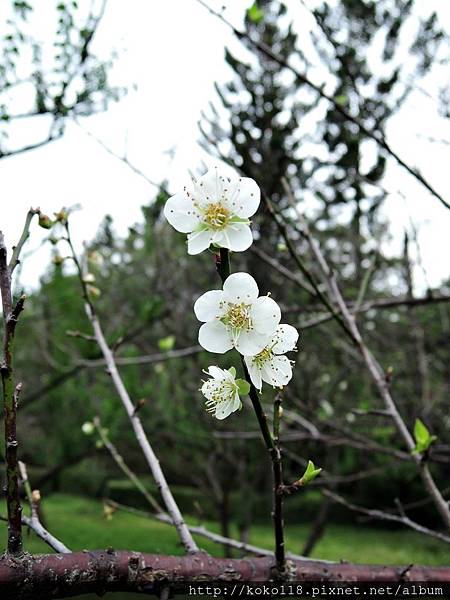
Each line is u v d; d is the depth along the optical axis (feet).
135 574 0.42
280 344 0.43
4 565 0.36
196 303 0.43
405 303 1.07
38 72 1.21
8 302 0.37
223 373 0.43
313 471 0.43
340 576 0.51
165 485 0.59
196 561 0.46
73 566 0.39
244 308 0.42
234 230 0.43
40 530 0.50
